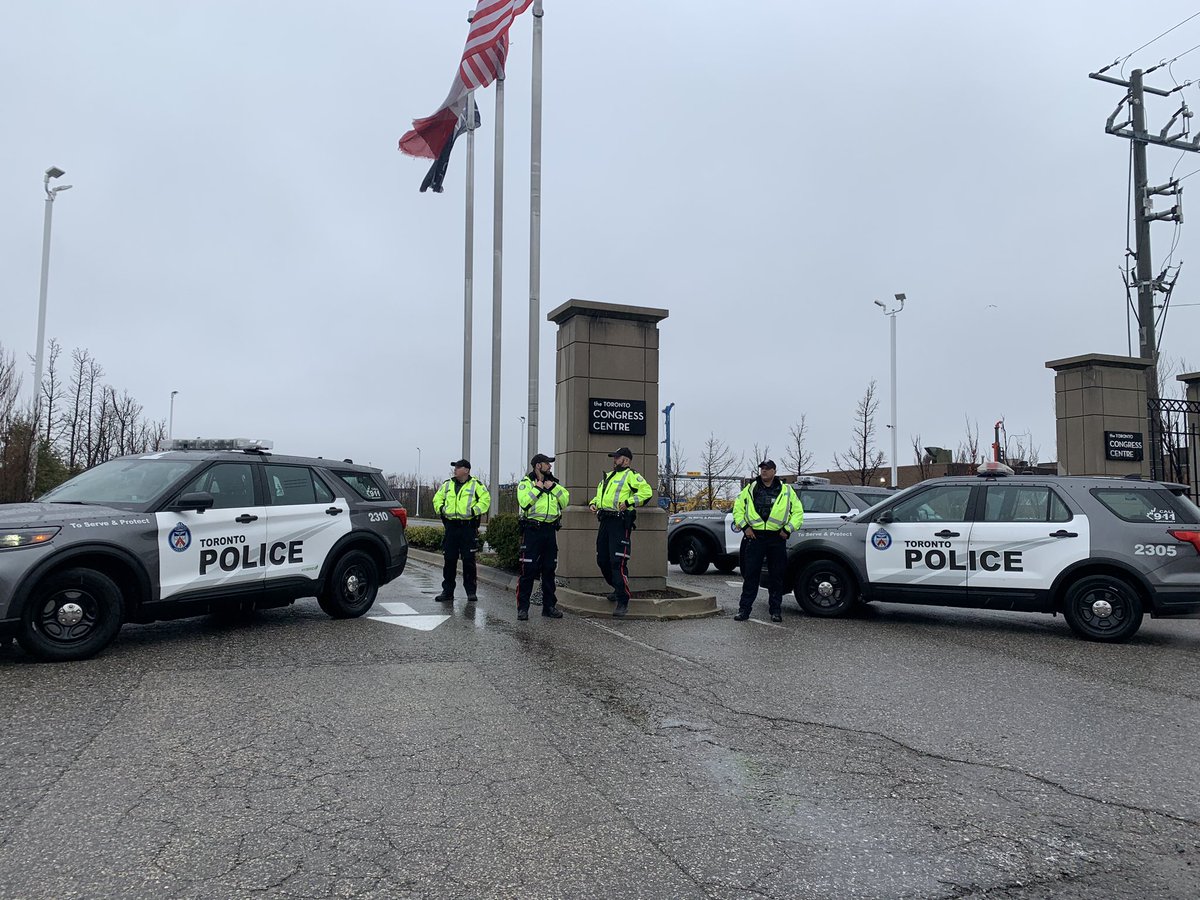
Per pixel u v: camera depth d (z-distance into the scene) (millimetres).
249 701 5602
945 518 9195
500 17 16844
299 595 8414
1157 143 16875
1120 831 3816
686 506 30125
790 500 9359
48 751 4562
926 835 3732
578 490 10609
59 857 3348
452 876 3260
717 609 10047
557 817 3840
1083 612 8406
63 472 30625
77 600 6684
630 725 5254
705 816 3889
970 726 5387
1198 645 8273
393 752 4664
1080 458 16016
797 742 5004
